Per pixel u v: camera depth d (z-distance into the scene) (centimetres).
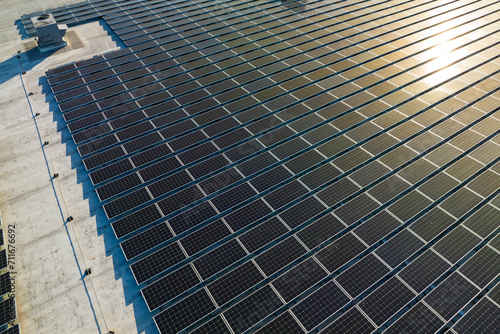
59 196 2453
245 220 2217
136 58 3988
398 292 1841
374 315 1755
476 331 1686
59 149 2834
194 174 2538
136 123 3058
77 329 1781
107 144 2831
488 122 2891
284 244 2075
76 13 5159
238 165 2592
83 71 3766
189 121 3027
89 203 2408
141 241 2117
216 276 1981
